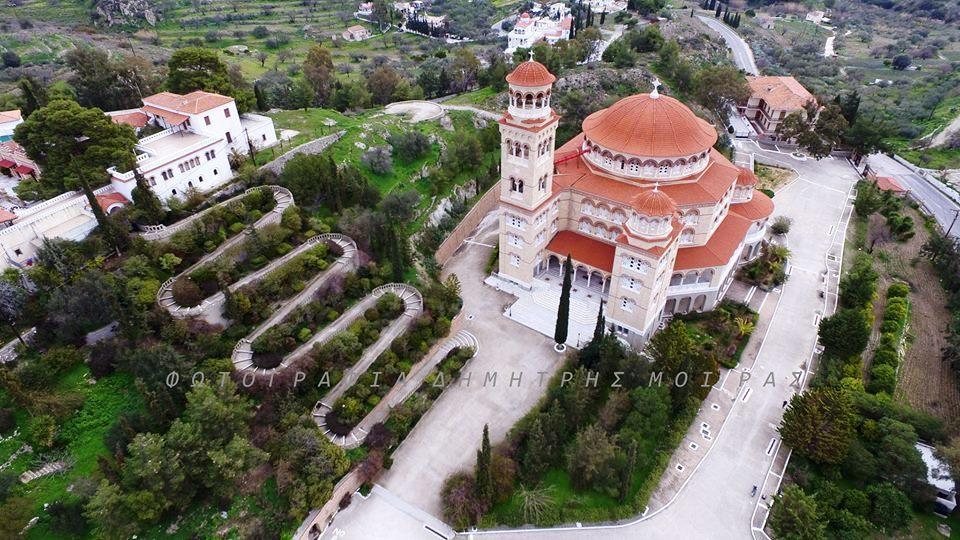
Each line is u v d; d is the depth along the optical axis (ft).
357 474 194.59
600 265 262.67
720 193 258.16
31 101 306.14
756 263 296.10
